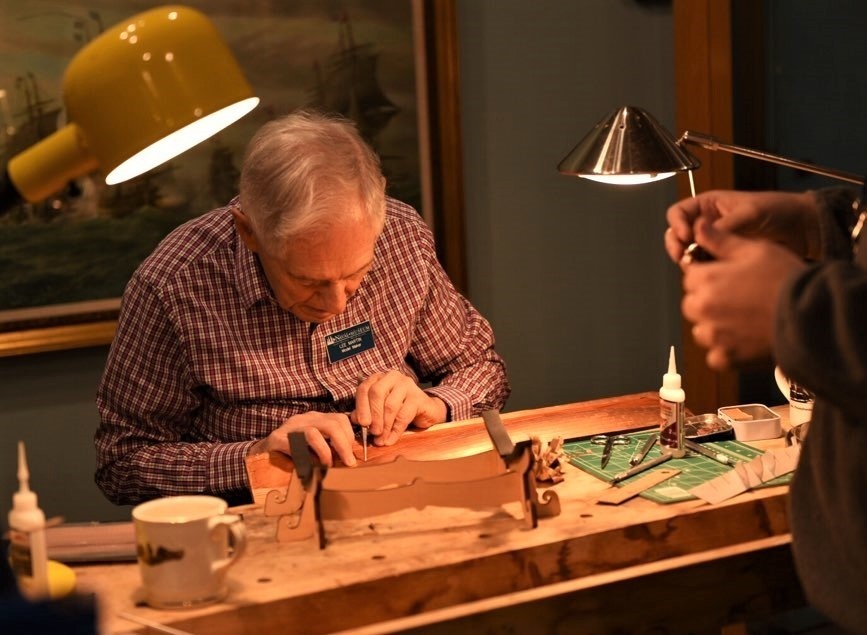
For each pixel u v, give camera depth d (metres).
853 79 2.81
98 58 0.96
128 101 0.96
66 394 2.78
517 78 3.15
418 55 2.97
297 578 1.31
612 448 1.78
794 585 1.52
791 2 2.86
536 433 1.84
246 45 2.79
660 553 1.46
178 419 2.01
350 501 1.42
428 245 2.17
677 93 3.04
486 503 1.43
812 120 2.89
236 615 1.24
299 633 1.27
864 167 2.80
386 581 1.30
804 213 1.32
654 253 3.41
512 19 3.12
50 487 2.80
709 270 0.99
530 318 3.29
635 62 3.29
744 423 1.80
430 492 1.43
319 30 2.86
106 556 1.40
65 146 0.96
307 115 1.77
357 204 1.67
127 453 1.96
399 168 3.00
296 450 1.52
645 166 1.69
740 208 1.30
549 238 3.27
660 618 1.44
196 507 1.31
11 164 0.97
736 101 2.92
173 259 1.99
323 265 1.68
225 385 1.98
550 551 1.39
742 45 2.89
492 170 3.16
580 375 3.38
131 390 1.97
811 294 0.90
